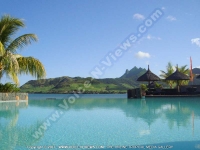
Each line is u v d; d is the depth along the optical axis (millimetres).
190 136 6094
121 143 5480
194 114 10734
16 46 17203
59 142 5590
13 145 5312
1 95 17031
